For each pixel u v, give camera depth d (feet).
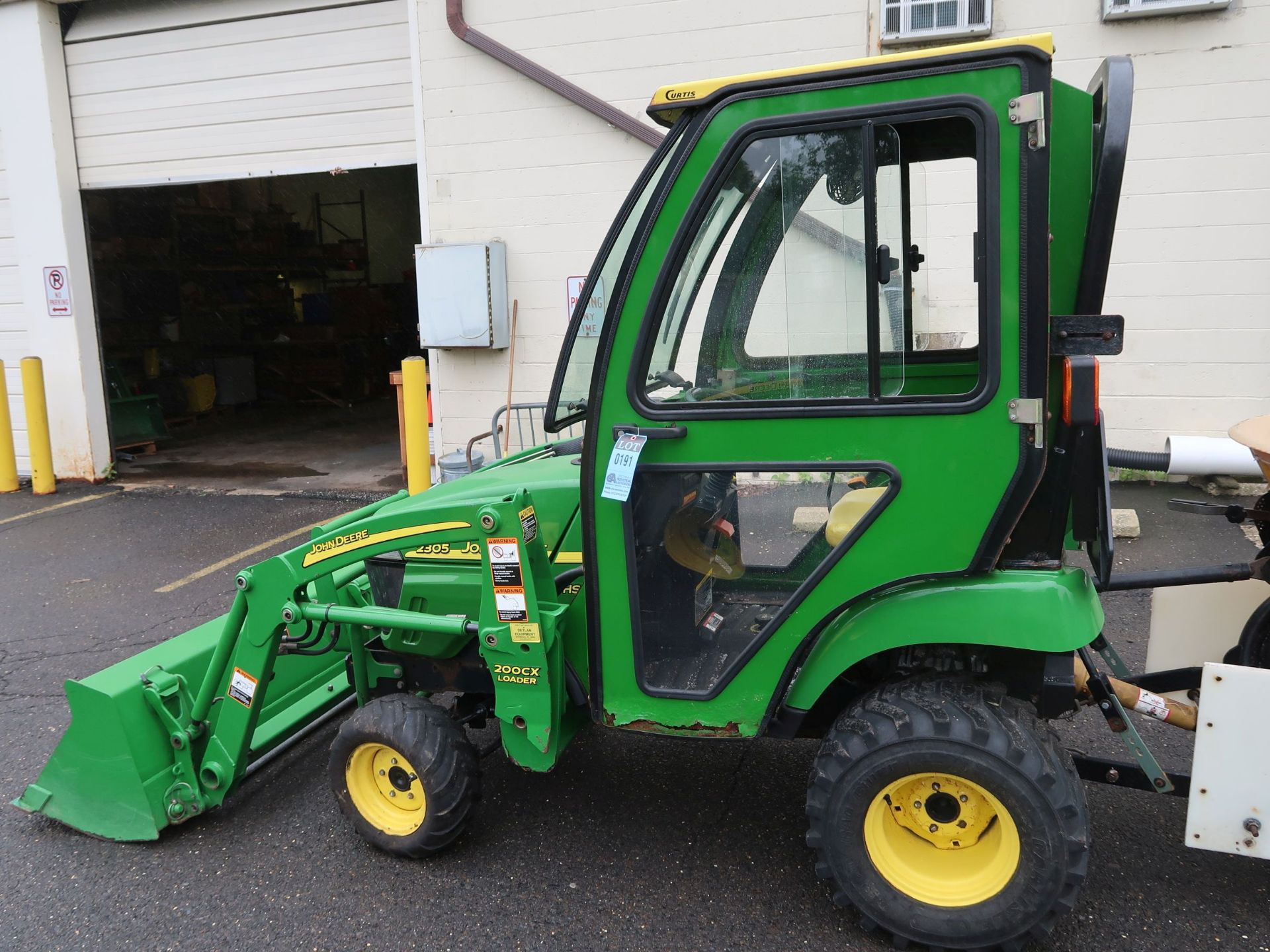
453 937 8.51
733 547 8.46
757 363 7.95
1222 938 8.11
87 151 29.22
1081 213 7.50
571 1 23.35
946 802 7.84
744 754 11.71
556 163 24.31
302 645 10.61
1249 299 20.70
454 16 23.93
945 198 9.50
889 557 7.62
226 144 27.96
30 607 18.53
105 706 9.95
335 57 26.45
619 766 11.50
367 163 26.76
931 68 7.02
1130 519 18.67
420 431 23.50
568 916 8.73
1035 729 7.49
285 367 48.91
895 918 7.82
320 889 9.31
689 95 7.65
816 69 7.29
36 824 10.77
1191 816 7.79
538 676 8.77
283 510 25.82
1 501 28.04
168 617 17.74
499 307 25.09
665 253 7.85
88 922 8.96
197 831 10.44
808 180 7.53
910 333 9.59
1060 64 20.89
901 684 8.00
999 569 7.77
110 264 40.19
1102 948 8.02
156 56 28.02
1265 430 9.21
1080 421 7.11
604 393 8.18
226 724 10.06
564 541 9.68
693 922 8.59
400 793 9.66
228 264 46.29
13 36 28.27
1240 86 19.97
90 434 30.01
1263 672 7.41
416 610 10.03
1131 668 13.26
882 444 7.48
